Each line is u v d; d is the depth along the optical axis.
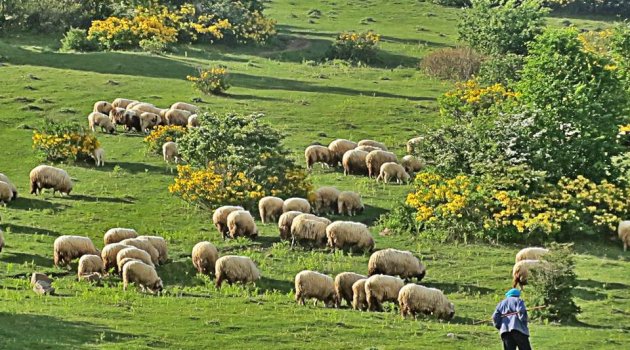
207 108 70.12
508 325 28.30
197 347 30.61
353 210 52.44
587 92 56.81
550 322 37.47
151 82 77.56
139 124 66.12
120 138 64.62
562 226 49.41
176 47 92.94
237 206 49.22
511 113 56.50
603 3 119.75
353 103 74.62
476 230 48.97
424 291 36.81
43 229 47.97
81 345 29.41
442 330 34.59
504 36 99.00
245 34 97.50
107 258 41.28
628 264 45.81
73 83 75.69
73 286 39.22
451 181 50.50
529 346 28.27
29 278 40.38
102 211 51.25
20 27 99.44
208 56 90.75
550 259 38.28
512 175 51.09
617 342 34.22
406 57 95.44
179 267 43.22
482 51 97.69
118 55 85.44
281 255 45.22
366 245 45.88
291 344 31.58
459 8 120.19
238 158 52.91
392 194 55.88
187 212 51.72
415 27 109.06
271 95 76.25
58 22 100.12
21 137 63.81
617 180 53.81
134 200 53.31
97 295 37.31
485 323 36.53
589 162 54.06
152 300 36.97
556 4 121.31
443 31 107.88
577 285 41.00
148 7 98.31
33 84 74.81
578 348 33.25
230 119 55.31
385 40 101.62
